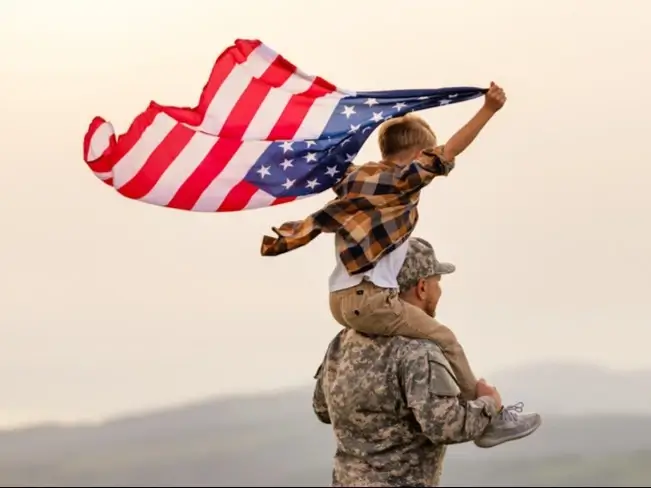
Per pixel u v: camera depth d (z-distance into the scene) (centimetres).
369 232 683
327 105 728
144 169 729
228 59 728
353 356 704
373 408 695
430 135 722
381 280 689
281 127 729
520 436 697
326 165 724
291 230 707
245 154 730
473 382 705
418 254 714
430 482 710
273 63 727
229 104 730
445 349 700
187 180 732
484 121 687
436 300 725
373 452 699
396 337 697
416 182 684
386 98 722
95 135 723
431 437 674
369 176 699
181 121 730
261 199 737
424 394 677
